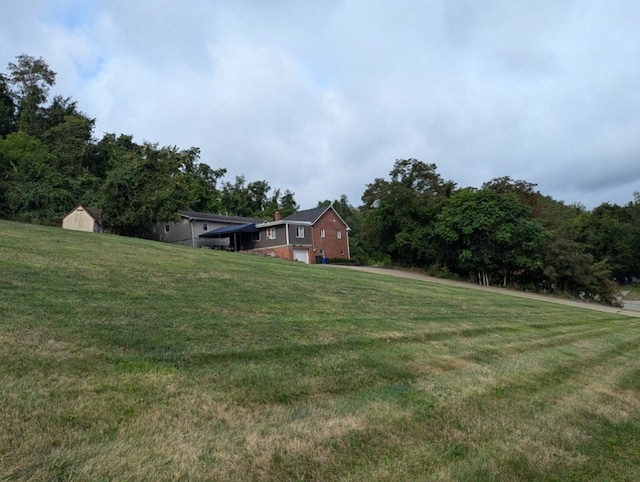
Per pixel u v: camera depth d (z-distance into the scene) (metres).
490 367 6.30
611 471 3.64
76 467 2.56
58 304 5.91
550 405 5.05
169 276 9.91
